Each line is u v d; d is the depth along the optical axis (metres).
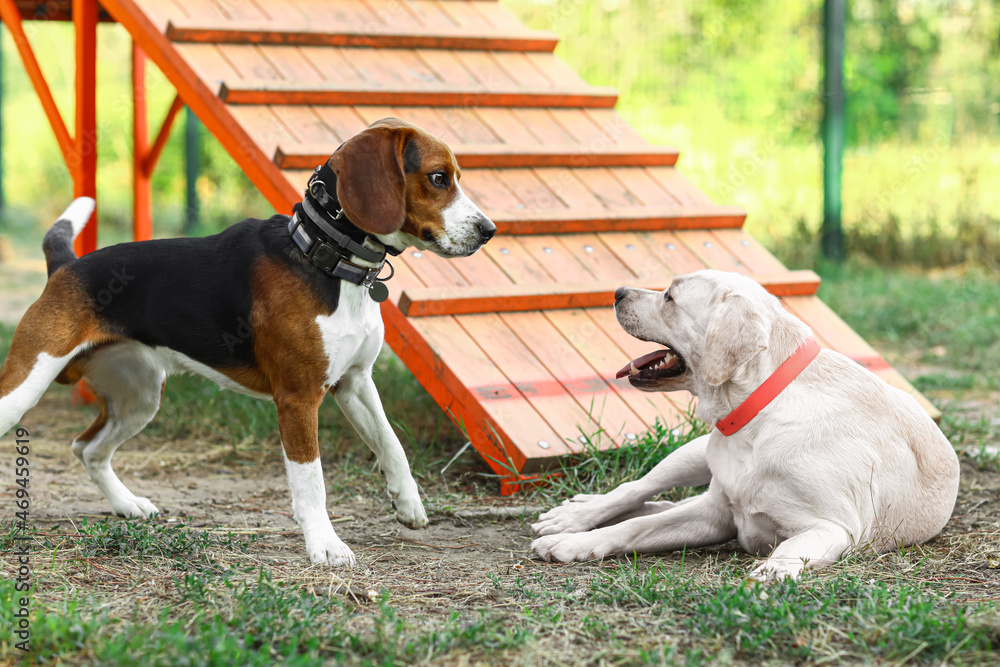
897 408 3.60
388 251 3.60
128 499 4.12
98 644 2.53
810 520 3.32
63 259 3.83
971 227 11.39
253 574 3.24
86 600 2.90
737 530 3.65
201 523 4.09
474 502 4.48
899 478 3.50
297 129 5.42
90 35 6.32
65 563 3.28
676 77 13.27
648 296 3.76
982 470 4.95
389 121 3.55
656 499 4.41
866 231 11.81
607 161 6.25
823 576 3.08
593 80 13.16
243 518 4.23
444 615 2.92
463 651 2.62
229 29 5.78
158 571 3.24
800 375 3.50
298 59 5.96
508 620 2.87
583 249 5.68
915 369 7.48
